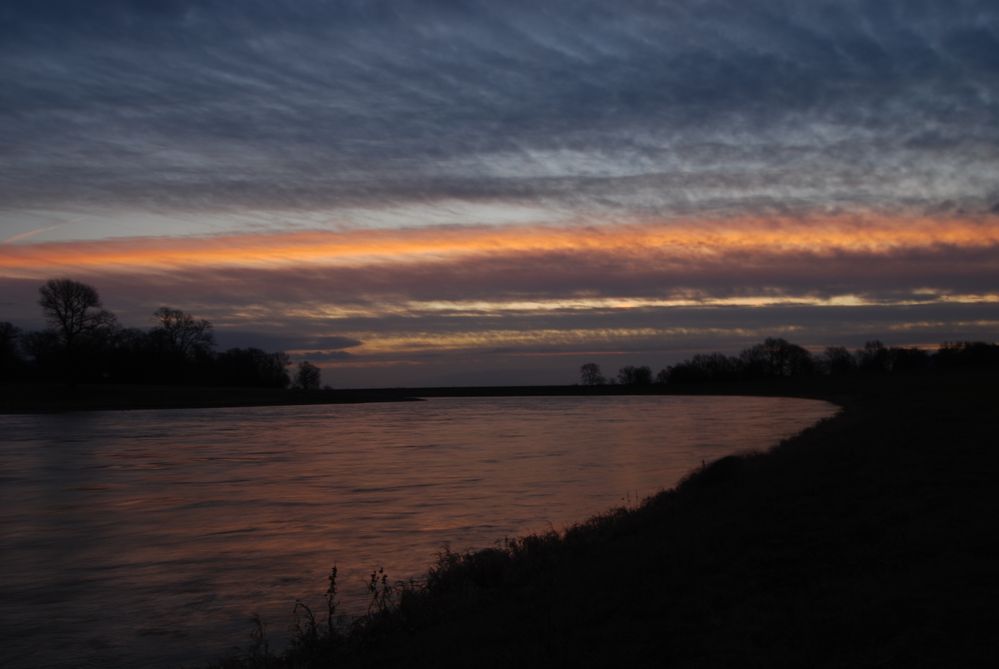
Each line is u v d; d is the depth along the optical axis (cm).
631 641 764
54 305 11712
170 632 1190
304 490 2698
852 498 1339
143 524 2083
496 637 856
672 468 3161
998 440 2003
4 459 3884
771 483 1630
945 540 980
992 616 704
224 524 2070
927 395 6762
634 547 1205
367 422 7419
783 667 663
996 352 15750
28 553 1744
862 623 727
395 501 2419
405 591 1188
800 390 14975
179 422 7481
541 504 2297
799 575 922
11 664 1070
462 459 3700
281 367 17775
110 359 13888
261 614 1270
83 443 4884
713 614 812
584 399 16662
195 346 15700
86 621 1250
